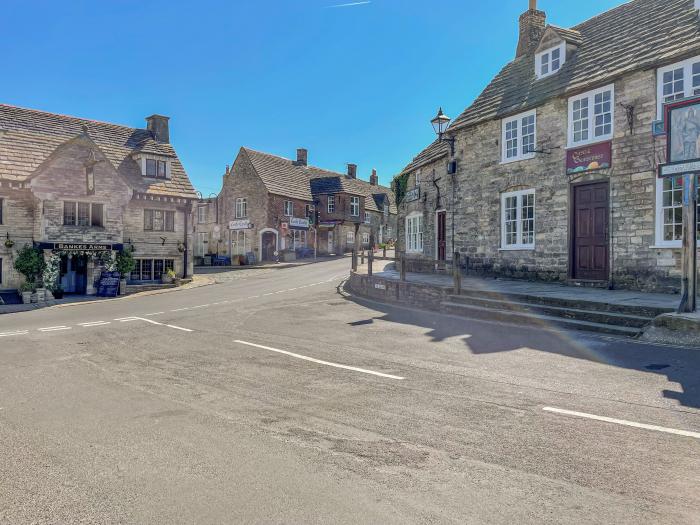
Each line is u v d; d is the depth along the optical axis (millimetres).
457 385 6324
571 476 3791
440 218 21047
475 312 11812
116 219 23422
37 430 5004
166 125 29297
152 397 6105
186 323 12617
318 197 48469
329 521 3246
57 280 22500
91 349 9414
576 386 6121
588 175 14070
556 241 15062
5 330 12188
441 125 18516
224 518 3303
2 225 20719
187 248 26719
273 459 4215
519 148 16500
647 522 3148
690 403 5367
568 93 14531
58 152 21719
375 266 27188
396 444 4488
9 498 3627
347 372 7129
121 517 3340
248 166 42781
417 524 3188
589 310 10141
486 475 3842
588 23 17438
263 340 9883
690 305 8711
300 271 29797
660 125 9297
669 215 12227
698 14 12523
